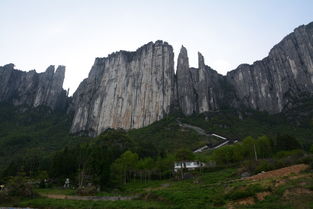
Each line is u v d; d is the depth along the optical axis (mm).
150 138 143125
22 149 163625
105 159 71062
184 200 35688
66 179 74062
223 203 32406
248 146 85000
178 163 85312
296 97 194750
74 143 174000
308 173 41438
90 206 39781
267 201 30562
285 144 89812
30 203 44000
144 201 40656
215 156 83250
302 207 27203
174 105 198750
